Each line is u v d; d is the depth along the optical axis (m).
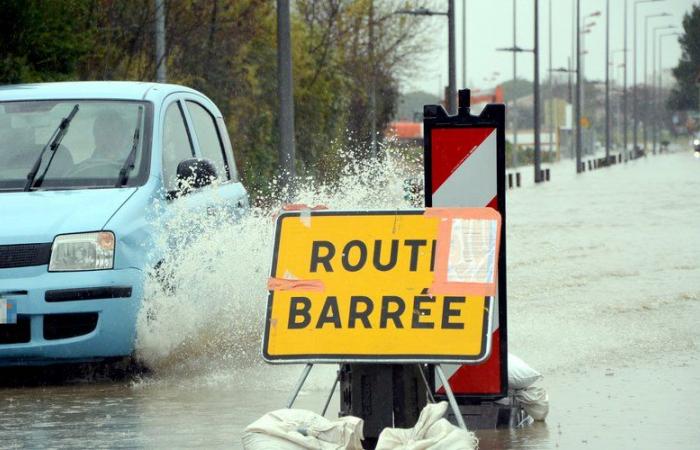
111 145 28.47
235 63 90.56
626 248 54.59
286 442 17.25
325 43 117.81
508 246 56.38
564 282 42.34
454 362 17.88
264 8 91.94
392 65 141.62
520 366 21.12
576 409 22.25
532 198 108.25
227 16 86.50
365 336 18.19
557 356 27.80
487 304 18.09
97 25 72.06
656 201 96.88
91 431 21.08
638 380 24.98
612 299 37.53
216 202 30.20
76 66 61.66
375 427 18.67
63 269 25.53
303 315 18.42
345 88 124.75
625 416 21.55
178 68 84.19
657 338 30.11
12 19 54.97
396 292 18.31
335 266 18.56
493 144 19.77
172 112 30.50
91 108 29.33
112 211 26.36
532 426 20.89
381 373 18.67
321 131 115.25
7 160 28.22
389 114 146.62
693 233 62.44
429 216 18.55
